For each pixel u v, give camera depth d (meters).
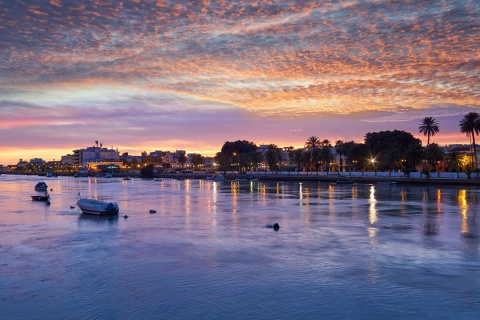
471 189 105.75
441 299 23.55
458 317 21.23
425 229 44.72
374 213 58.53
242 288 25.53
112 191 120.12
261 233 43.19
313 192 103.44
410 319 21.05
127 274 28.64
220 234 42.84
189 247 36.72
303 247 36.19
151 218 56.00
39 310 22.59
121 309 22.58
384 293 24.48
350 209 63.91
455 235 41.19
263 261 31.58
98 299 24.00
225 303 23.23
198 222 51.69
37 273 29.06
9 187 151.38
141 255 33.94
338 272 28.56
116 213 60.09
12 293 25.08
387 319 21.06
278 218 54.41
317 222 50.41
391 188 114.44
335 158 191.62
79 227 48.75
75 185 165.12
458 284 25.97
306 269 29.34
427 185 122.81
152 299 23.91
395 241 38.44
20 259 32.97
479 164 148.50
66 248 36.94
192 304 23.14
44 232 45.41
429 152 127.75
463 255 33.00
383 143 158.75
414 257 32.44
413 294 24.31
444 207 65.25
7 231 46.16
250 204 74.31
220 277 27.72
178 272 28.97
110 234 43.78
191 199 87.25
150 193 108.94
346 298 23.77
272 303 23.16
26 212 64.38
